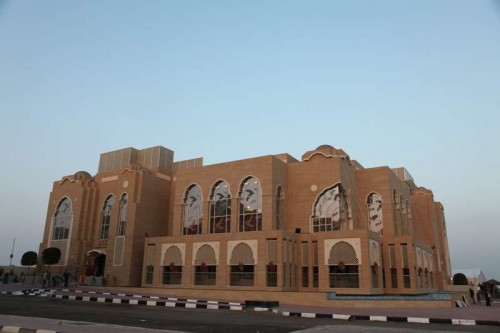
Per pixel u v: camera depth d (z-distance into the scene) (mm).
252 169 41688
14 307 21375
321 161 42188
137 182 47750
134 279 44250
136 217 45969
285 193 42750
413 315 20500
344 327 14602
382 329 13992
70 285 42594
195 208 44719
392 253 38844
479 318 19016
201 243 39750
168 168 54594
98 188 52750
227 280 37250
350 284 34375
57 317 17203
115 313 19516
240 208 41531
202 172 44875
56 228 52750
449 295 30172
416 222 53156
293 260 36812
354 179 44250
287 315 21469
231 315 20188
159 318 17625
